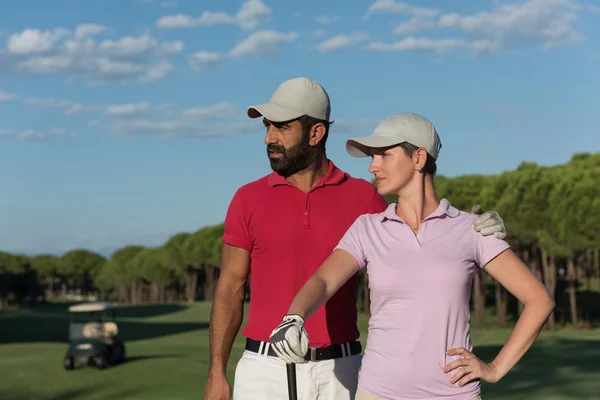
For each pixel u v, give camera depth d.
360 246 3.35
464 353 3.12
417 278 3.19
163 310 91.12
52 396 21.75
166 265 112.06
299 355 2.93
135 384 23.55
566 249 46.53
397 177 3.33
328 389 4.18
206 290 117.69
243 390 4.21
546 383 19.03
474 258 3.25
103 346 27.48
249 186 4.41
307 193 4.30
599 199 44.91
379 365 3.22
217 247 100.38
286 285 4.24
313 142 4.29
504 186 50.50
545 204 46.78
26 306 145.25
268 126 4.34
